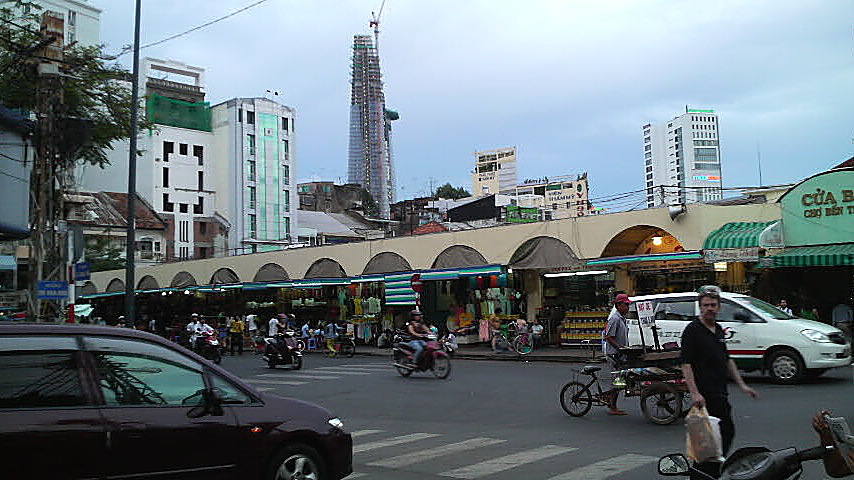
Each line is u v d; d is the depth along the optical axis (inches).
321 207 3592.5
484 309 1119.6
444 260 1159.6
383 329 1256.2
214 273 1578.5
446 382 706.8
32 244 669.9
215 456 227.3
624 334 470.3
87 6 2396.7
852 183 801.6
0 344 201.0
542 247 1037.2
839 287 918.4
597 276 1098.7
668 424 426.9
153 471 214.2
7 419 192.7
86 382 210.5
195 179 2876.5
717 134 6638.8
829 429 202.8
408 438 418.0
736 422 414.9
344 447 260.8
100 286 1851.6
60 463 197.9
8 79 904.3
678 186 964.6
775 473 203.6
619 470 310.2
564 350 1011.3
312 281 1289.4
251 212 2896.2
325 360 1059.3
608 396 469.1
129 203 816.9
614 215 970.1
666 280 985.5
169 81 2933.1
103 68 1093.8
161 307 1720.0
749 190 991.0
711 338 248.1
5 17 1055.6
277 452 242.5
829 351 571.5
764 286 941.8
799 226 832.9
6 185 660.1
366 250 1284.4
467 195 5167.3
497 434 420.8
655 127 6978.4
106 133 1085.1
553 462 332.5
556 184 3944.4
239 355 1227.2
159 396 224.5
